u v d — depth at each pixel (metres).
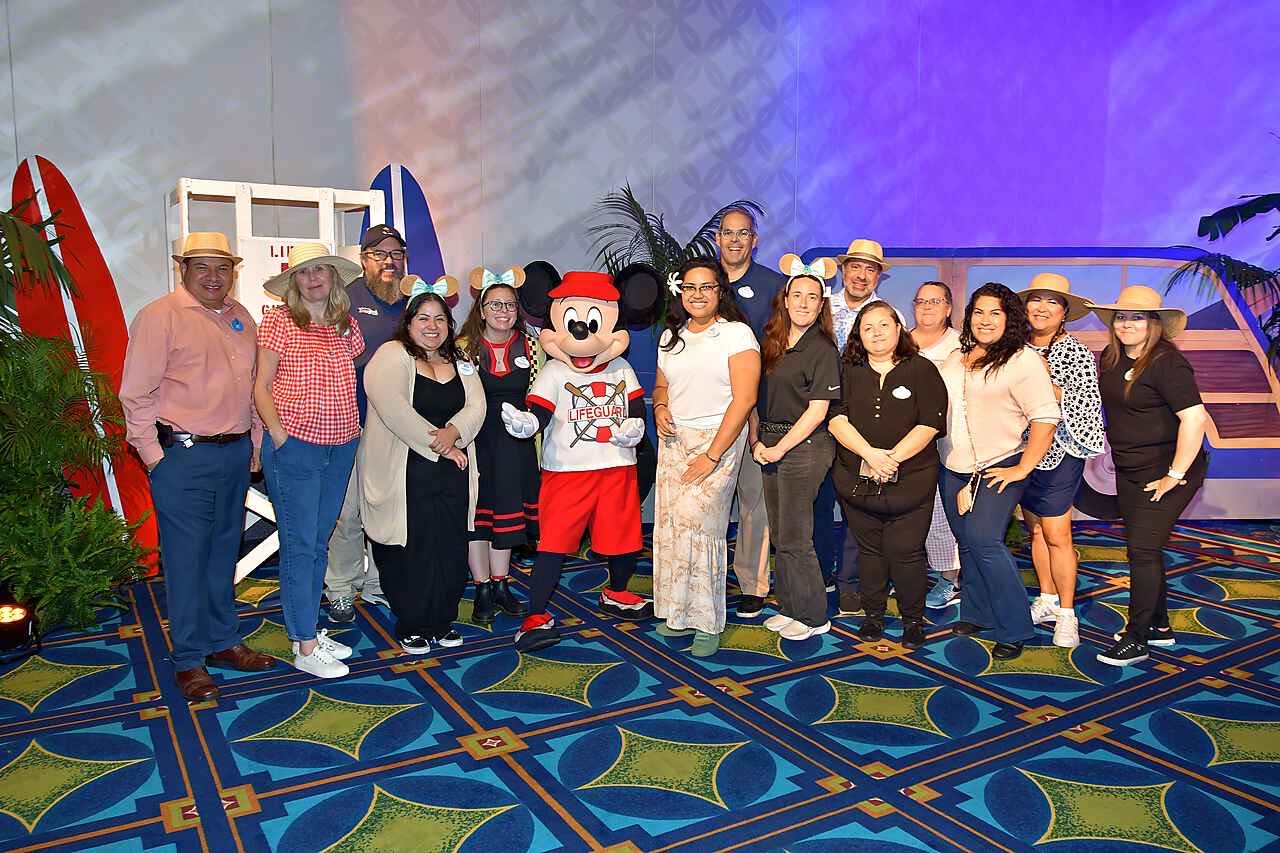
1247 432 6.50
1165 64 6.77
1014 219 7.13
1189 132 6.78
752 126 6.88
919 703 3.51
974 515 3.90
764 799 2.79
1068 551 4.06
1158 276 6.70
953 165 7.13
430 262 5.89
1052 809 2.76
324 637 3.91
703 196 6.82
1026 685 3.69
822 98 6.99
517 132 6.29
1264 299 6.46
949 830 2.64
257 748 3.11
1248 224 6.64
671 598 3.98
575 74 6.40
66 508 4.46
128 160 5.33
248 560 4.78
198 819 2.67
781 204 6.99
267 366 3.49
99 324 5.16
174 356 3.29
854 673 3.80
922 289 4.44
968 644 4.14
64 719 3.34
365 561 4.59
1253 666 3.92
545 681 3.69
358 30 5.82
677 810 2.73
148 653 3.98
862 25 7.00
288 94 5.68
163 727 3.27
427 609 3.96
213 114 5.50
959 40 7.05
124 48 5.28
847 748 3.14
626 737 3.20
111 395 4.66
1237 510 6.54
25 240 4.15
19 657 3.91
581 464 4.02
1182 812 2.74
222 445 3.42
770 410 4.07
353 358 3.75
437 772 2.95
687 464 3.93
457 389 3.88
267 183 5.67
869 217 7.15
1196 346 6.51
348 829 2.61
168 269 5.43
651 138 6.65
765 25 6.84
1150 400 3.79
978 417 3.86
